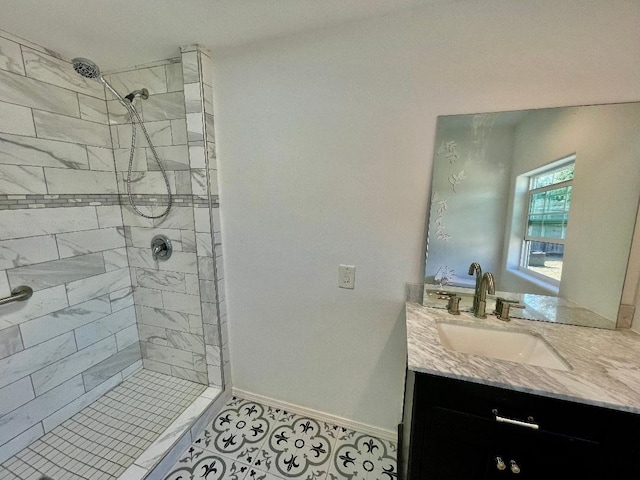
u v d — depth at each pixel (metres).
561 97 1.05
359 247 1.39
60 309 1.49
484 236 1.22
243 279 1.63
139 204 1.73
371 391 1.52
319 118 1.33
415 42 1.15
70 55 1.45
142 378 1.88
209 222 1.52
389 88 1.22
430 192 1.25
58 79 1.44
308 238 1.46
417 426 0.92
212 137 1.49
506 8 1.04
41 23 1.18
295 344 1.60
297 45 1.30
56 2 1.04
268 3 1.07
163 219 1.69
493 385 0.82
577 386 0.78
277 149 1.42
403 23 1.15
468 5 1.07
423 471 0.95
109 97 1.66
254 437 1.51
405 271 1.35
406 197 1.28
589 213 1.10
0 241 1.25
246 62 1.38
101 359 1.71
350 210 1.37
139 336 1.94
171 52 1.44
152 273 1.80
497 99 1.11
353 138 1.30
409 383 1.13
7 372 1.29
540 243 1.17
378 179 1.30
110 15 1.13
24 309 1.34
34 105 1.35
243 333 1.70
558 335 1.07
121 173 1.73
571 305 1.16
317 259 1.47
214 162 1.52
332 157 1.35
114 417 1.55
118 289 1.79
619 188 1.05
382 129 1.25
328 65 1.27
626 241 1.07
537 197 1.14
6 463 1.29
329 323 1.51
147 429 1.46
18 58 1.28
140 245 1.79
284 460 1.38
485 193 1.19
